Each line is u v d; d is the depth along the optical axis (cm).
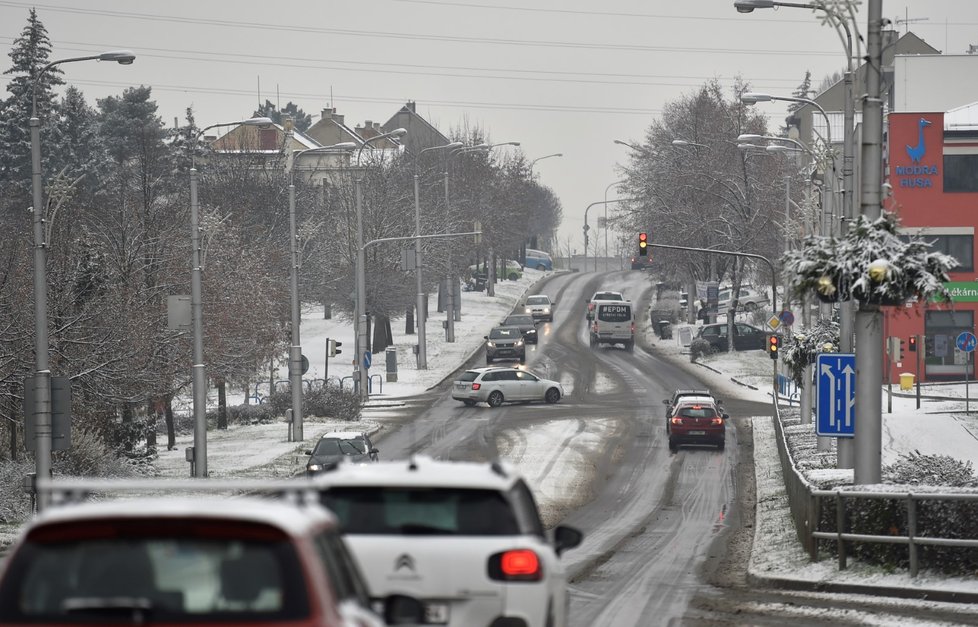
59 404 6322
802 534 5731
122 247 10500
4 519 7306
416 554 2311
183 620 1422
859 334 5272
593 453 11044
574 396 15688
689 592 4800
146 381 9631
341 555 1644
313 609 1430
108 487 1620
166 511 1457
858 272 5053
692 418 11162
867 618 4091
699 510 8212
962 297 17162
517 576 2311
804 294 5216
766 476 9638
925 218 17200
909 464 6134
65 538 1459
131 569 1448
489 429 12700
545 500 8744
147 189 11394
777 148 11781
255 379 16050
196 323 8456
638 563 5812
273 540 1459
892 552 4875
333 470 2427
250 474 9788
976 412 11944
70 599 1436
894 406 13062
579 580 5194
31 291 8856
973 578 4641
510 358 19400
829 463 8112
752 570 5244
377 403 15750
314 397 14362
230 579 1442
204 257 11944
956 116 17575
